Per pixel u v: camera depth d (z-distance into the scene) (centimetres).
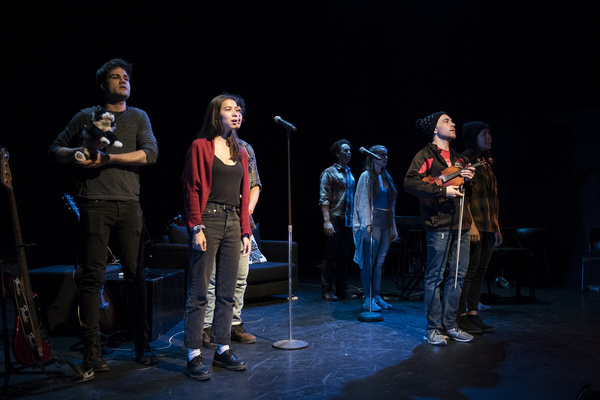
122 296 341
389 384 247
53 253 657
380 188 442
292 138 790
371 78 746
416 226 507
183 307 406
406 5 667
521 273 614
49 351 273
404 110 730
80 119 271
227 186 262
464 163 341
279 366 279
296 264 539
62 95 584
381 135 763
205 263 258
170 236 475
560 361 286
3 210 646
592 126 584
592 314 427
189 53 645
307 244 836
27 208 642
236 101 272
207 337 327
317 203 830
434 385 246
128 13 587
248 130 731
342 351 310
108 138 252
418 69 701
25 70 566
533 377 257
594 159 585
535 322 394
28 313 254
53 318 354
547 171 621
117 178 269
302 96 770
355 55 742
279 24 687
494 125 662
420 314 430
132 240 277
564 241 611
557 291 561
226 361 274
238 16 654
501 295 529
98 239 265
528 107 625
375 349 314
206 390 241
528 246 583
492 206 370
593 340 335
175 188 678
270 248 537
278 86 740
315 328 377
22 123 587
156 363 284
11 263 621
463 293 352
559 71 591
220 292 269
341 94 782
